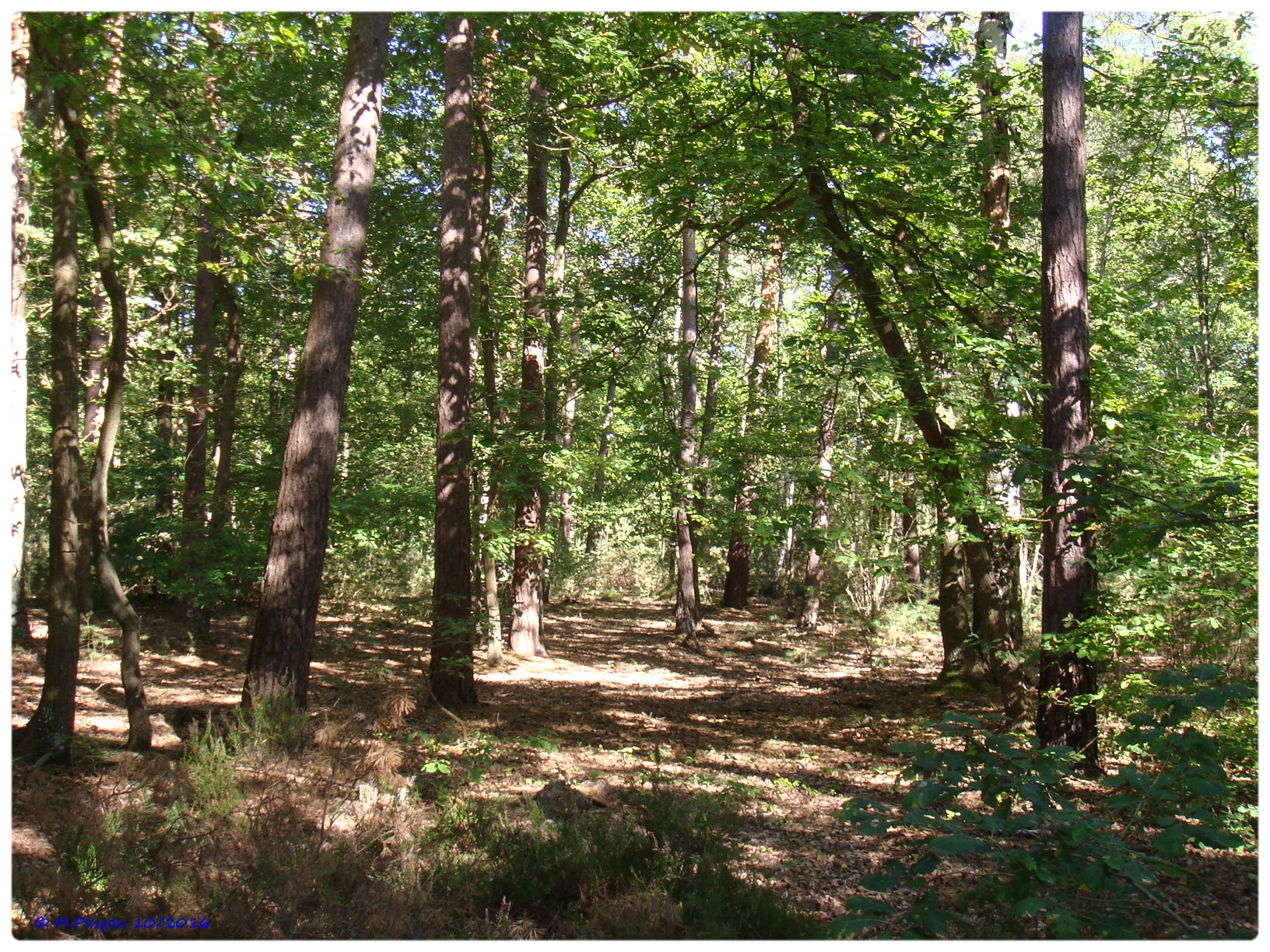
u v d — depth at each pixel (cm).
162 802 502
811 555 2031
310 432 823
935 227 1074
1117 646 736
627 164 1543
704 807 582
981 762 325
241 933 371
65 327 693
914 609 1614
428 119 1554
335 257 843
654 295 1216
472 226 1459
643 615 2320
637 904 415
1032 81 1170
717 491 1537
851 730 1061
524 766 788
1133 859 295
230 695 1032
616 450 1805
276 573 805
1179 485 643
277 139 1166
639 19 1085
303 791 535
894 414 1000
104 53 623
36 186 1110
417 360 1622
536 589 1596
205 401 1471
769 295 2100
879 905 296
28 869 405
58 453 689
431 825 524
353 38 866
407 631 1681
